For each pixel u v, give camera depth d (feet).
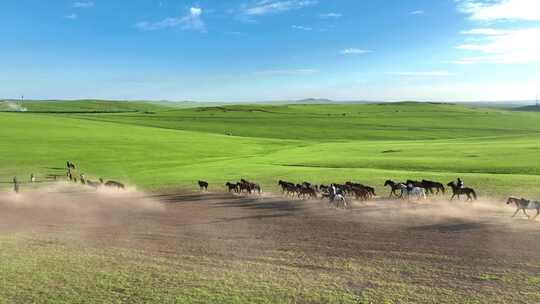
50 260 68.39
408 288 54.70
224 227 89.51
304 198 119.65
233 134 460.96
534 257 63.82
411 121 596.29
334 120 603.26
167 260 67.97
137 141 300.81
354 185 114.93
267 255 69.82
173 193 135.44
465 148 234.38
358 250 70.90
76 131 343.26
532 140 291.17
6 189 149.59
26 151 239.91
